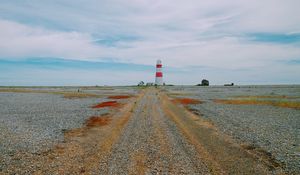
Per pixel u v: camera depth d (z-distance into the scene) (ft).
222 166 43.21
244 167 42.93
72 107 136.67
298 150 53.88
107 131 71.51
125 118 95.04
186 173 40.01
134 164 43.93
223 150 52.75
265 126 81.61
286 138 64.80
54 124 84.28
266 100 185.16
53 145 57.00
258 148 55.01
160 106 140.15
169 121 88.43
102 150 52.44
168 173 39.96
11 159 46.98
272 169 42.27
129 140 60.49
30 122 88.58
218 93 293.84
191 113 111.86
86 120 92.38
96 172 40.32
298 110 125.70
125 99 194.59
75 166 43.14
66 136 65.98
